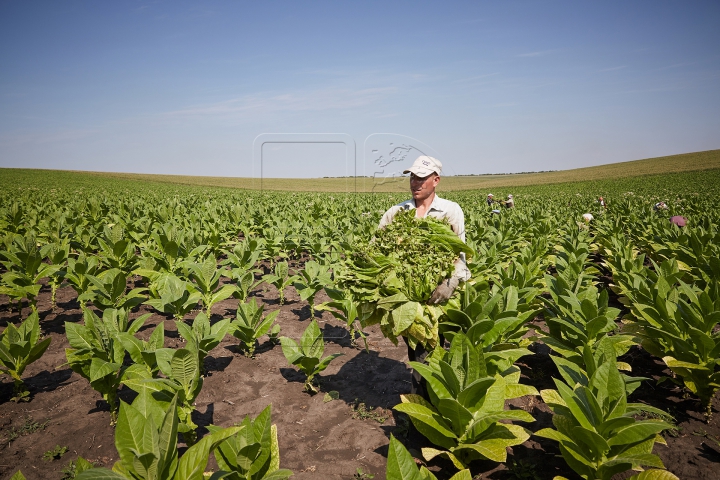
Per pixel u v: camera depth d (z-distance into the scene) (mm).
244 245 7844
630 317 5859
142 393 2699
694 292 5020
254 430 2535
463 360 3152
